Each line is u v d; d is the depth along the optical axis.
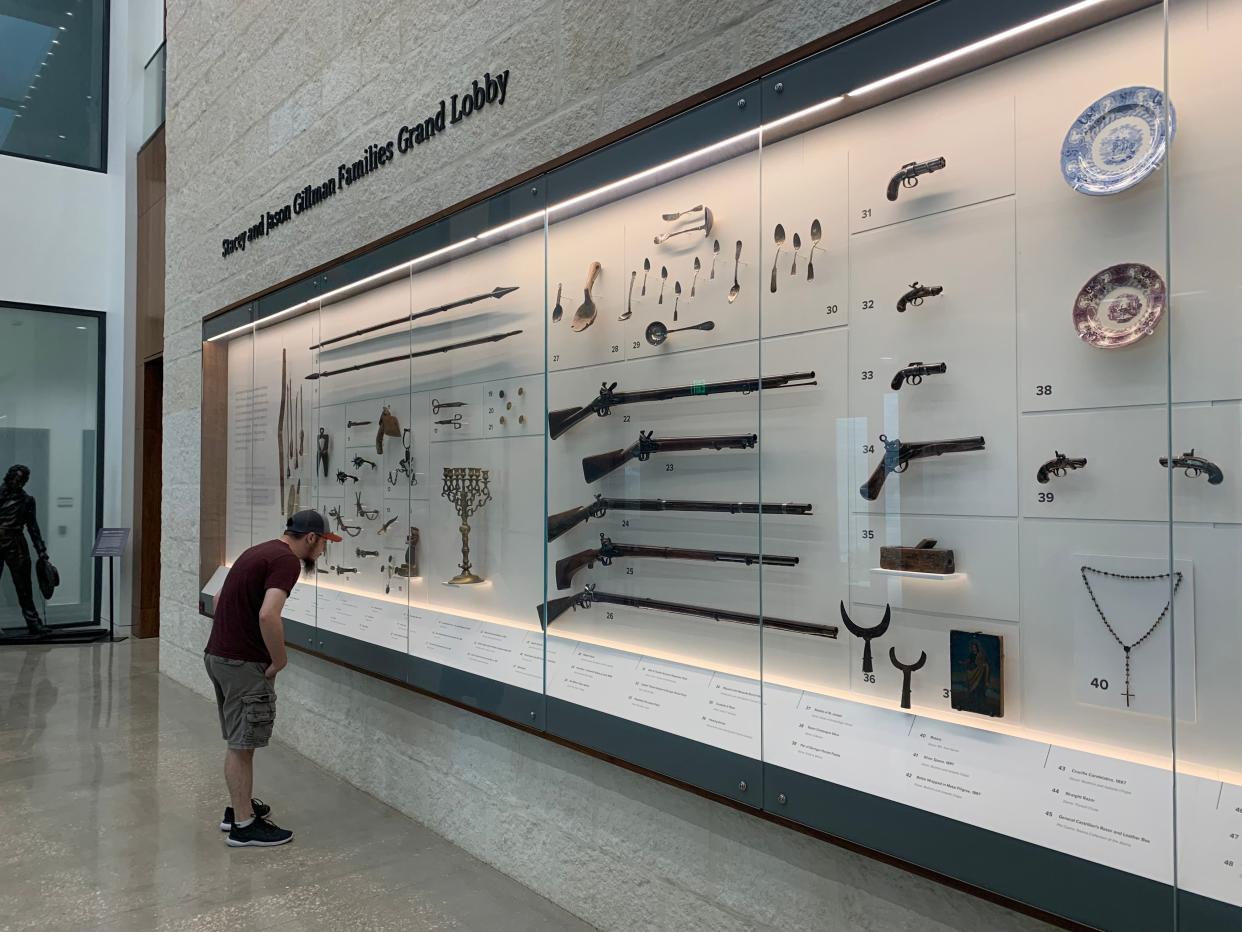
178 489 7.70
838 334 2.46
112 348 10.43
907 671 2.27
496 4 3.91
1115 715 1.90
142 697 7.07
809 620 2.52
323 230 5.37
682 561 2.93
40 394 10.26
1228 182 1.76
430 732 4.32
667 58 3.06
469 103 4.07
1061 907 1.93
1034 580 2.04
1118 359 1.92
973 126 2.17
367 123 4.90
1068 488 1.99
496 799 3.84
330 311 5.18
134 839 4.16
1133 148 1.89
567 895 3.44
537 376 3.58
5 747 5.66
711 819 2.86
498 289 3.81
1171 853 1.78
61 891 3.60
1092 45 1.96
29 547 10.13
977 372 2.15
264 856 3.97
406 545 4.41
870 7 2.44
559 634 3.40
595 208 3.28
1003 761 2.06
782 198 2.60
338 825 4.36
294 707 5.62
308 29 5.57
